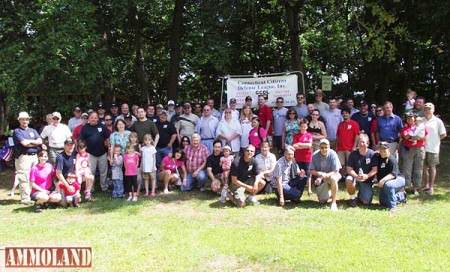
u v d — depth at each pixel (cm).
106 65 1316
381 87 1983
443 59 1878
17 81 1230
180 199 1010
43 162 959
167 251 662
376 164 920
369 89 2023
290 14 1652
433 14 1370
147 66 2242
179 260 626
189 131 1160
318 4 1714
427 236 704
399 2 1493
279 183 935
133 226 798
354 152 943
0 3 1292
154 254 652
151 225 805
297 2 1609
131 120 1145
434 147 1005
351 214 854
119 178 1045
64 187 952
